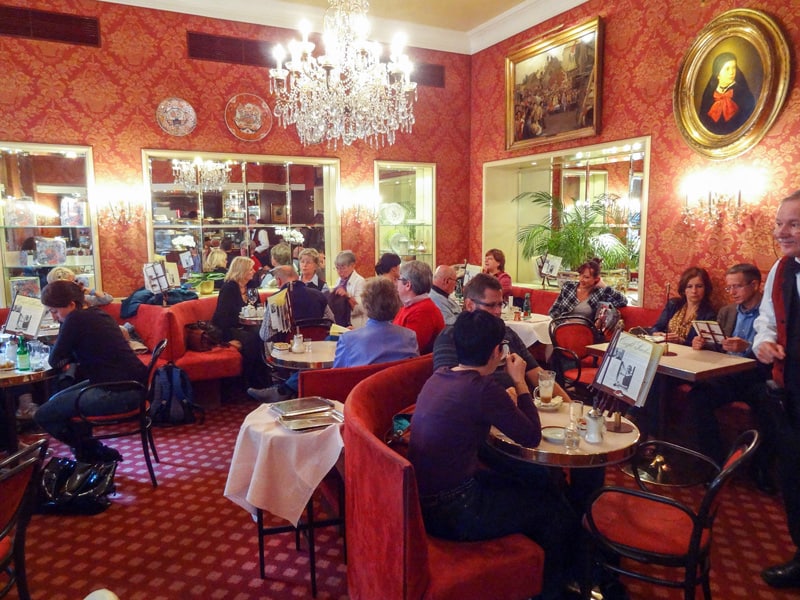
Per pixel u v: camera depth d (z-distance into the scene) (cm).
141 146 665
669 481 383
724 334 399
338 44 533
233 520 340
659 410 406
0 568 211
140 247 675
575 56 661
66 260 651
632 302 642
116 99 650
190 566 293
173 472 408
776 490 375
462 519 221
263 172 739
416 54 803
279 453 267
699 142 534
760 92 480
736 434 409
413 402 320
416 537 185
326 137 758
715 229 533
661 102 575
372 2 700
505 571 208
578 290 586
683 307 503
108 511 351
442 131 832
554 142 702
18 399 499
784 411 278
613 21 620
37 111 616
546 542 234
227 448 455
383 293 350
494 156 807
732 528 332
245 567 291
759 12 479
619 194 667
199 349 573
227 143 708
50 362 376
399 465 183
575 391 499
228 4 686
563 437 242
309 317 517
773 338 291
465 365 231
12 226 626
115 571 288
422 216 854
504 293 711
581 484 283
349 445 226
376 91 545
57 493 345
